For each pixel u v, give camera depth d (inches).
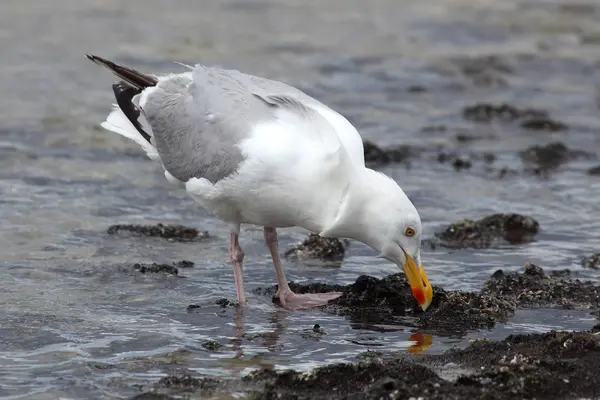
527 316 490.6
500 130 868.6
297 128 473.4
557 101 956.6
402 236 467.2
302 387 403.5
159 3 1212.5
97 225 619.2
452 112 911.0
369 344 457.1
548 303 506.9
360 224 469.1
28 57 978.7
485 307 495.2
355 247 602.9
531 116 900.6
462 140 832.9
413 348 451.5
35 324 470.0
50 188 682.2
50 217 627.5
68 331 463.8
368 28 1165.7
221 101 502.6
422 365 416.2
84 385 409.4
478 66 1052.5
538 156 793.6
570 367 413.1
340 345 456.4
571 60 1083.9
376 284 519.5
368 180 464.8
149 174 726.5
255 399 394.9
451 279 544.1
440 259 576.7
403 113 900.6
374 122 867.4
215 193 496.4
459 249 596.1
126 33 1075.3
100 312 489.1
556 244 606.9
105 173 721.0
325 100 917.8
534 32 1179.9
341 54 1058.7
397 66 1036.5
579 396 396.2
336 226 467.2
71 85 911.7
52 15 1128.8
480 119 893.2
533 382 399.5
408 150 794.2
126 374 420.8
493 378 403.9
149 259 567.2
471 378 403.5
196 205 670.5
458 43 1135.6
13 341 451.2
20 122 816.3
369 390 392.8
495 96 967.0
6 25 1077.8
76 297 506.3
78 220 625.9
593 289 520.7
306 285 533.0
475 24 1190.3
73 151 762.8
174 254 578.2
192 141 507.2
